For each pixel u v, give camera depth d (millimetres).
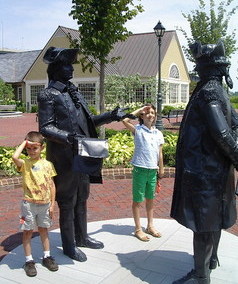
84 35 10555
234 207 3086
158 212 5992
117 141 9859
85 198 3973
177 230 4602
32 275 3432
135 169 4348
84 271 3529
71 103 3664
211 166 2879
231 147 2791
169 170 8258
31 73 34344
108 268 3588
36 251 3992
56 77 3703
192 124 2967
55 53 3627
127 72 31391
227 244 4160
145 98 29250
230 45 19938
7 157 8219
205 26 19891
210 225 2883
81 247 4066
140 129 4422
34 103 34875
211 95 2854
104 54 10758
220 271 3512
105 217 5754
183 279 3242
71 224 3777
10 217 5738
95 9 10266
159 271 3531
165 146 9219
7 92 34281
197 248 3021
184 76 37281
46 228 3643
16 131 17688
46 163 3637
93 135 3904
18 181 7441
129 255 3881
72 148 3471
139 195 4305
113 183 7801
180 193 3047
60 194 3715
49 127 3529
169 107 28203
